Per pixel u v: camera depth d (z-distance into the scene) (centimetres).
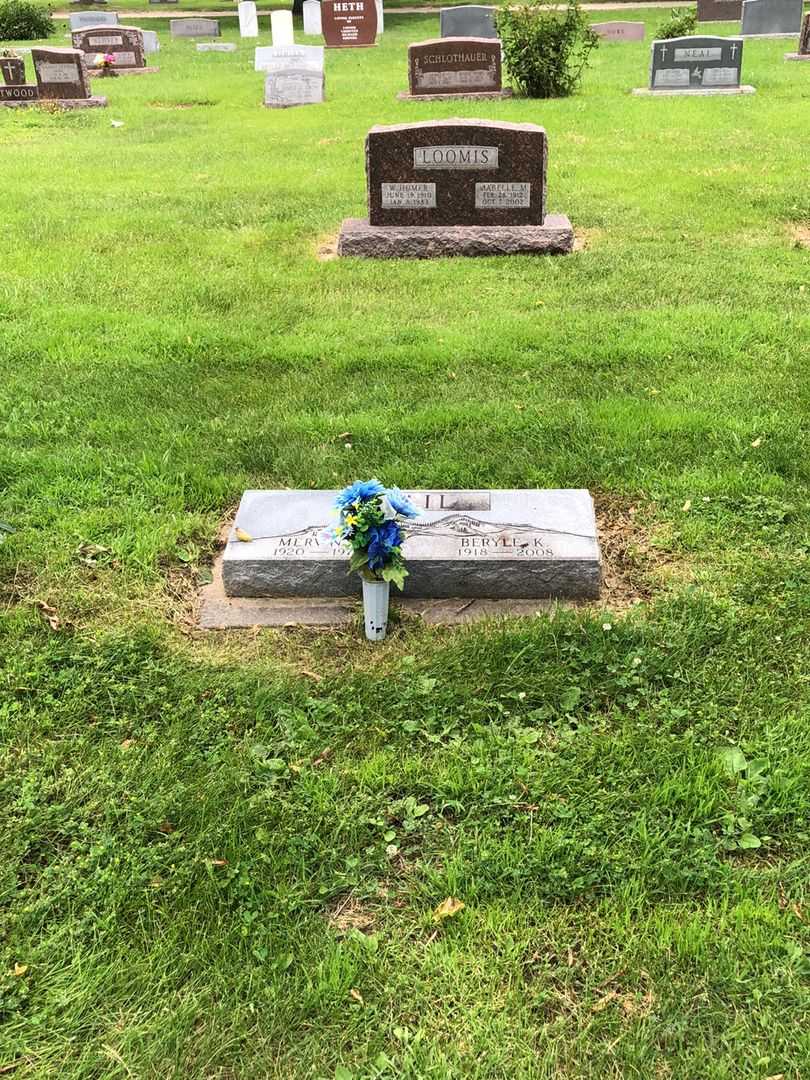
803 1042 153
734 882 177
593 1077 150
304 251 544
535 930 171
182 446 334
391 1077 150
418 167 524
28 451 331
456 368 390
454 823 193
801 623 242
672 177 659
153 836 192
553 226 531
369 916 176
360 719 218
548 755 206
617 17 1672
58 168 746
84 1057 154
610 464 312
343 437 336
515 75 977
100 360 407
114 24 1669
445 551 256
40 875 184
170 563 277
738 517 285
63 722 220
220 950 169
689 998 159
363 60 1314
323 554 258
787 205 589
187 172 725
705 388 364
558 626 240
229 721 220
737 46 967
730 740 209
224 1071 153
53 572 269
